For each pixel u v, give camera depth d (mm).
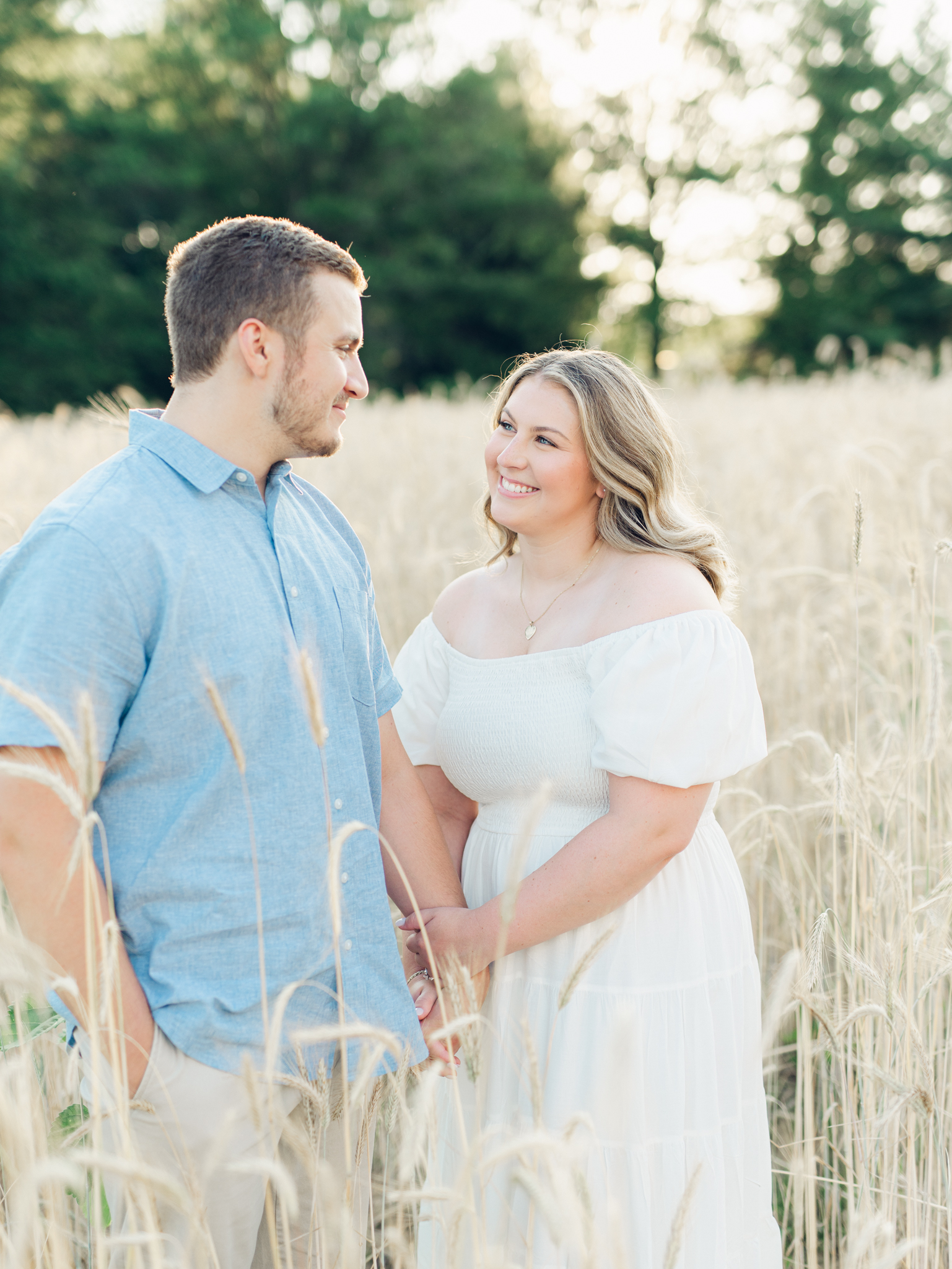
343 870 1705
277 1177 1142
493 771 1975
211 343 1604
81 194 25500
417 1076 1770
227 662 1563
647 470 1904
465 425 8797
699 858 1937
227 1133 1223
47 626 1437
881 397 9008
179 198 26625
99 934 1471
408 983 1997
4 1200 1501
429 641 2172
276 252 1574
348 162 29250
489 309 29984
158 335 25422
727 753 1824
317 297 1591
